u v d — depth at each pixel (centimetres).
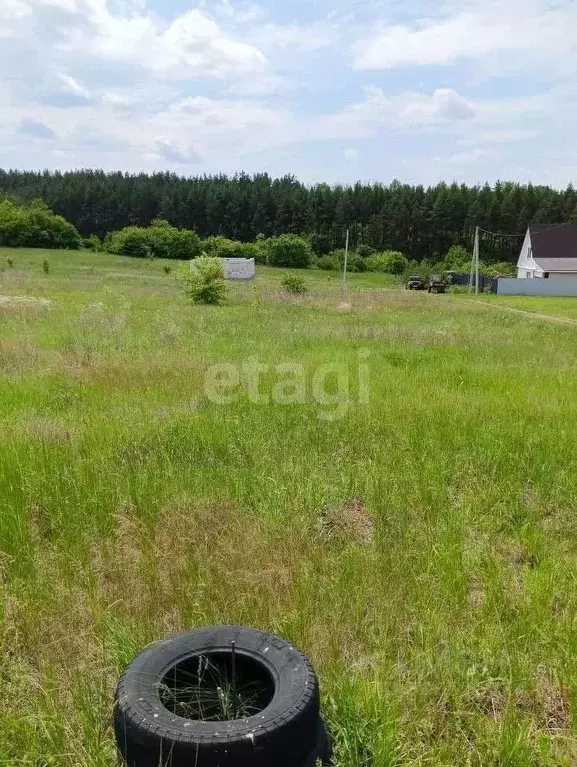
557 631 338
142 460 571
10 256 6619
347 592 362
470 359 1238
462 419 724
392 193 9712
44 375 952
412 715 277
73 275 4516
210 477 530
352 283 5644
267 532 438
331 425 706
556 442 649
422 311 2636
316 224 9369
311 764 225
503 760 254
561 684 298
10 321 1584
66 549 409
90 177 11588
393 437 662
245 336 1484
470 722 279
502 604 362
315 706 230
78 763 248
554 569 401
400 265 7725
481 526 472
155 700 232
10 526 425
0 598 354
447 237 8919
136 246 8044
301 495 495
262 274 6544
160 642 264
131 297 2720
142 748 215
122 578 376
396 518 470
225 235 9544
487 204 8862
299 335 1512
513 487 536
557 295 4969
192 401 794
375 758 246
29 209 8912
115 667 302
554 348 1448
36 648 318
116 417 711
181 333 1477
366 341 1449
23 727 265
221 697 246
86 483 501
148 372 970
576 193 8681
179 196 9700
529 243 6050
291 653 256
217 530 439
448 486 547
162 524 443
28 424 658
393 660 315
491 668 309
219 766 207
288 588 365
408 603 360
